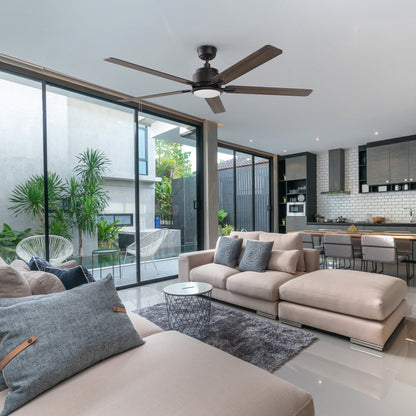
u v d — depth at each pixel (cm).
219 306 350
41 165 370
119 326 144
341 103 449
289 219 832
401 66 333
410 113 497
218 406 103
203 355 140
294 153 833
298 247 362
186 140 532
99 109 424
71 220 394
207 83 263
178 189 520
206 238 545
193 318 304
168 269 504
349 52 302
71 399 108
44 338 121
